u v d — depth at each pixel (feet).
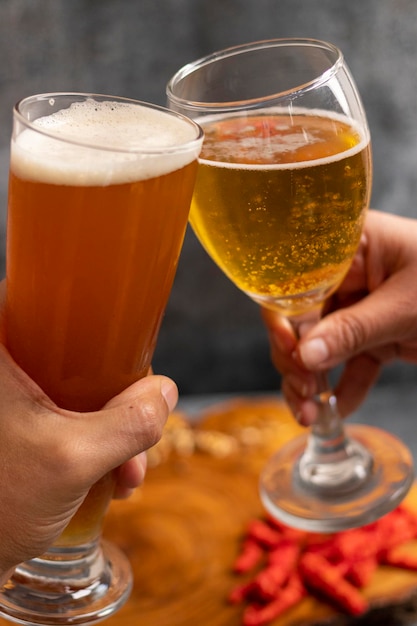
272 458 2.40
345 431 2.38
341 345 2.14
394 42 3.22
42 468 1.66
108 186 1.51
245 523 2.53
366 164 1.83
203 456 2.77
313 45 1.84
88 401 1.68
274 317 2.34
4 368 1.66
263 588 2.27
